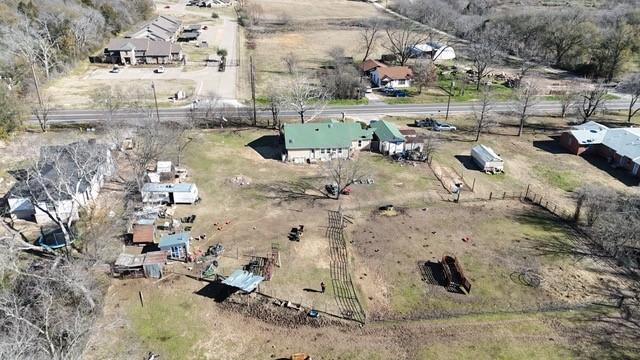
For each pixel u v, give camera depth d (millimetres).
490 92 103750
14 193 56344
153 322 43125
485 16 172500
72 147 61875
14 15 115688
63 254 48156
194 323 43188
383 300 46562
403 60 130375
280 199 63719
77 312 37625
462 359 40125
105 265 48281
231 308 44938
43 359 32844
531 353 40812
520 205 64438
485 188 68500
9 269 41375
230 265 50406
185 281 48125
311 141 74812
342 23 187000
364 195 65375
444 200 64812
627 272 51281
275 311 44625
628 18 154125
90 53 130125
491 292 47781
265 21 188000
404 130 83375
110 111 81562
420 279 49438
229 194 64500
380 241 55438
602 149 79500
